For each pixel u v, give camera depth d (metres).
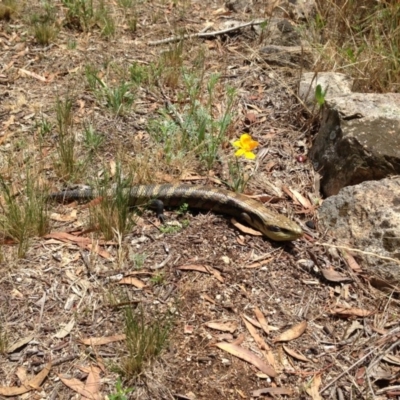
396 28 1.28
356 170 0.93
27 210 0.84
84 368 0.68
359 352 0.72
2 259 0.79
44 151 1.01
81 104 1.13
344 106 0.99
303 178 1.00
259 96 1.19
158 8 1.52
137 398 0.65
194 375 0.68
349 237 0.86
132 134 1.07
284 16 1.47
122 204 0.85
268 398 0.66
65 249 0.83
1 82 1.19
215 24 1.46
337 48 1.29
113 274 0.79
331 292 0.80
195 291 0.78
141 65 1.26
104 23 1.39
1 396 0.65
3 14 1.39
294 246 0.86
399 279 0.79
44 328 0.72
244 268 0.82
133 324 0.68
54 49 1.31
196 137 1.02
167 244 0.85
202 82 1.20
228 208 0.90
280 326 0.75
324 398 0.67
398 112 0.98
